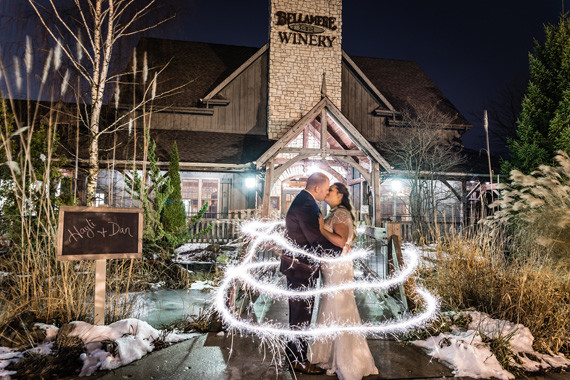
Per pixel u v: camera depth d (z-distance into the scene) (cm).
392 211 1652
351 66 1681
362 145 1188
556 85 1065
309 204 318
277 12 1553
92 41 880
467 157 1639
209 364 328
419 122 1595
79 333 353
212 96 1552
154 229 760
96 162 872
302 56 1562
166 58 1686
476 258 500
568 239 503
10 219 602
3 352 343
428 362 342
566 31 1059
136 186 745
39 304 412
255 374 310
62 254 369
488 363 332
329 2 1591
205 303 502
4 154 617
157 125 1529
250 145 1509
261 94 1622
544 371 336
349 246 333
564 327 397
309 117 1159
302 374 312
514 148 1098
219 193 1536
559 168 571
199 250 1014
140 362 331
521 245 555
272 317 463
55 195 741
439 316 422
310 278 320
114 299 434
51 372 307
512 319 421
